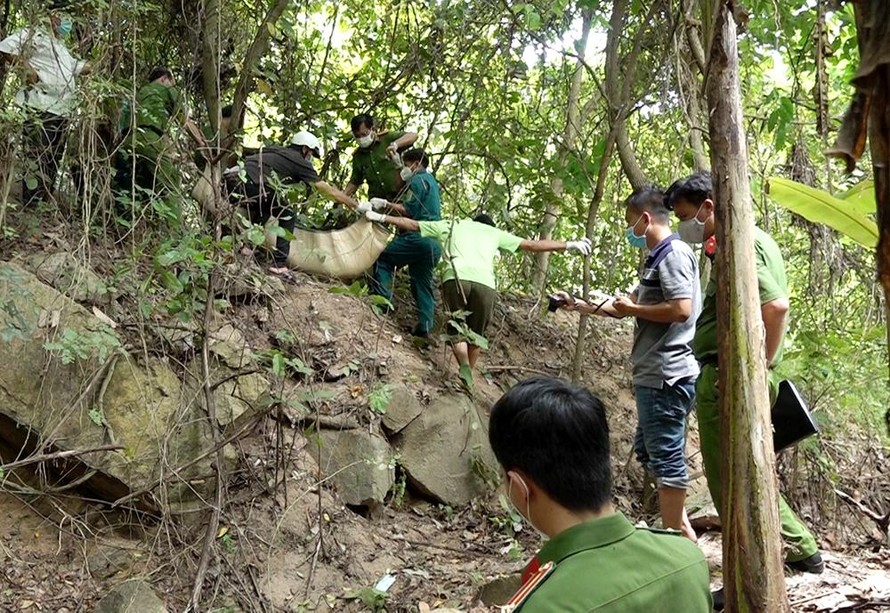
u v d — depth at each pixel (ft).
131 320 14.62
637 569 4.99
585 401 5.31
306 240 19.10
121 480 13.60
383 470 15.92
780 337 11.16
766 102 17.58
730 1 6.26
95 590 12.92
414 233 19.13
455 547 15.81
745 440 5.68
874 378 17.38
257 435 15.31
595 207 19.27
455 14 20.04
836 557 13.82
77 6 15.14
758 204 20.31
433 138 23.08
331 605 13.66
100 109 15.37
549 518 5.28
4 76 15.10
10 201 15.47
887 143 4.60
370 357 17.47
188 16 19.20
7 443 13.79
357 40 24.06
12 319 13.61
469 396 18.10
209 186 16.55
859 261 19.92
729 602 5.68
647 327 13.42
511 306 23.36
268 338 16.53
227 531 13.92
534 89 25.53
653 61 19.63
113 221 15.92
